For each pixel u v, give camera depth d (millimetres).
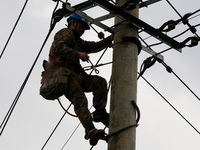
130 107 5152
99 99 5562
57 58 5508
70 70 5434
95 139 4961
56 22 5750
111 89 5344
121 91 5238
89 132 5000
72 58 5340
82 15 5906
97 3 5711
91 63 5676
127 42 5543
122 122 5047
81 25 5934
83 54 5301
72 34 5602
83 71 5629
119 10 5734
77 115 5172
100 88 5609
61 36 5492
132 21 5750
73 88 5297
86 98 5277
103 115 5512
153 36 6461
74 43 5660
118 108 5145
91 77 5668
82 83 5645
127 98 5195
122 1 5941
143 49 6727
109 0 6223
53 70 5402
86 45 6090
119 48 5543
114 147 4914
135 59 5508
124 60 5434
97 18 6727
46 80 5395
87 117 5105
